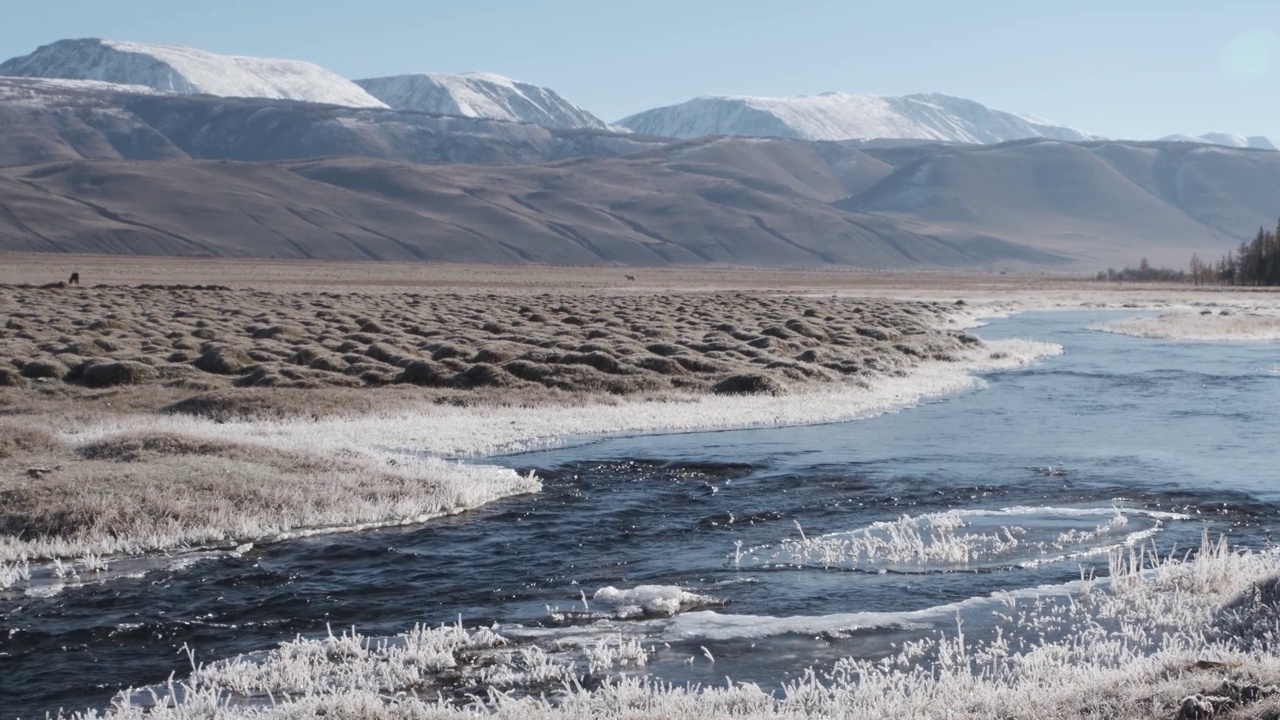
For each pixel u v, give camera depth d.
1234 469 24.41
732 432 30.67
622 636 13.40
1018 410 34.78
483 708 10.97
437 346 47.78
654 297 105.50
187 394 35.47
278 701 11.47
